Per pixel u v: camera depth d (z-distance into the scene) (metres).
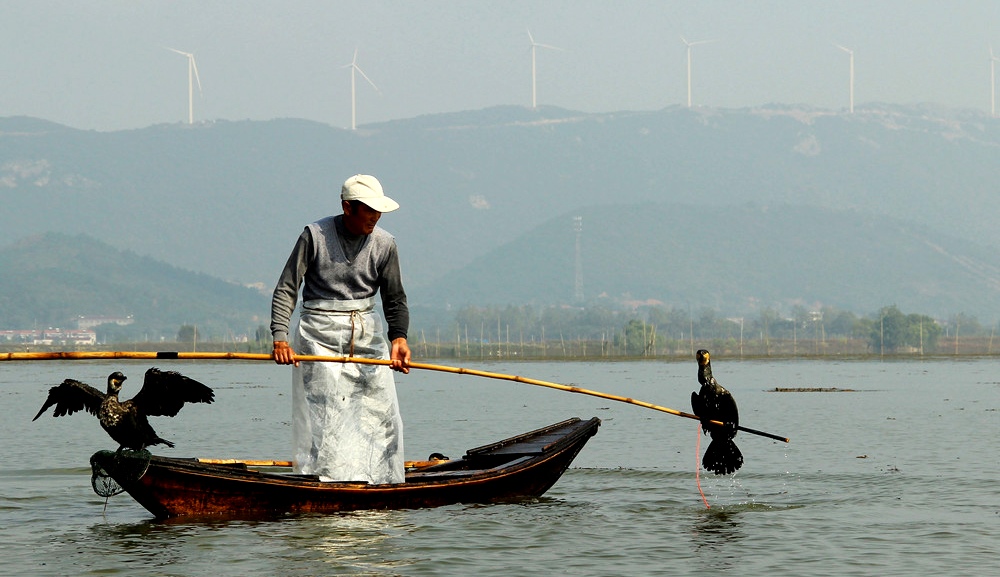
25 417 68.88
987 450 47.28
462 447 50.25
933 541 26.81
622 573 23.58
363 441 27.42
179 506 26.89
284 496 27.05
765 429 59.31
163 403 25.42
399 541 25.97
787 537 27.28
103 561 24.19
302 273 26.48
